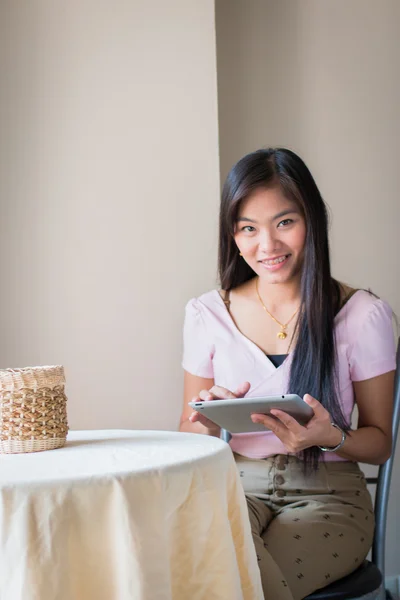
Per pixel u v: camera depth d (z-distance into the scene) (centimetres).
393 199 301
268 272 187
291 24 300
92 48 258
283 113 298
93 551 113
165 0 260
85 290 252
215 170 258
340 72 301
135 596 112
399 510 291
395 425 186
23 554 110
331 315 184
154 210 256
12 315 249
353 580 161
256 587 136
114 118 257
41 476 115
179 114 258
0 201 250
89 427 250
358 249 300
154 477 117
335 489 174
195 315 203
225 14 299
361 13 303
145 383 253
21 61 255
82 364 251
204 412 163
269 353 193
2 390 143
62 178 254
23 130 253
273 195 182
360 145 301
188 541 123
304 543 159
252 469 179
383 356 185
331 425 167
